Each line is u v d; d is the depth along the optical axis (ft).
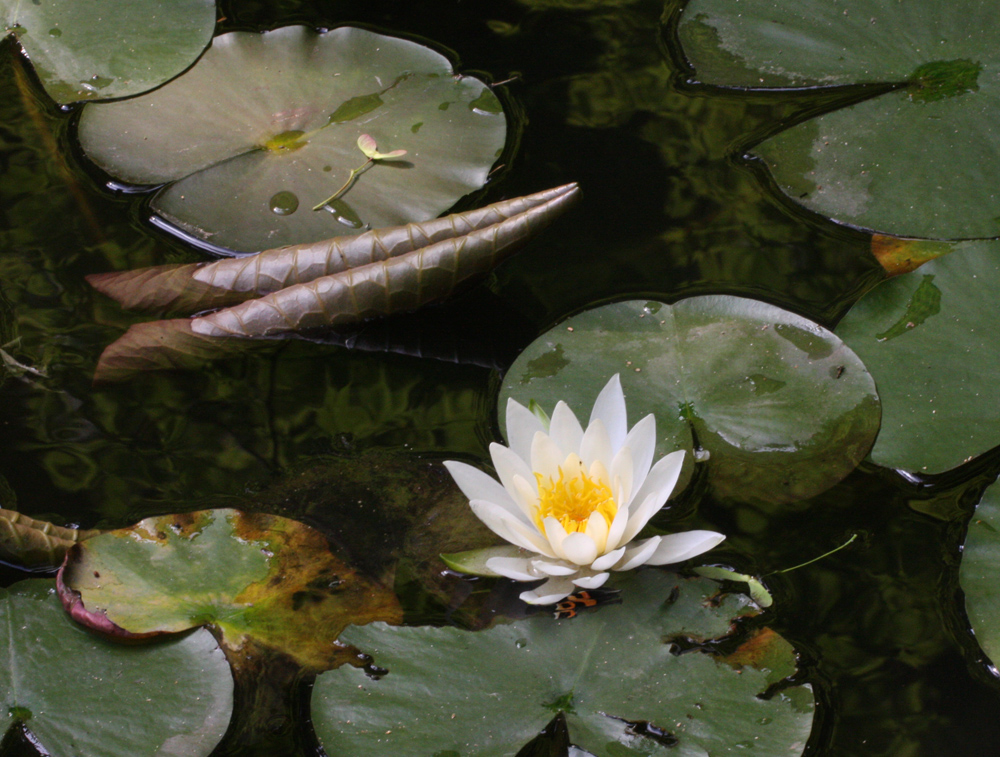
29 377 8.84
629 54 9.40
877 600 8.52
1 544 8.55
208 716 8.41
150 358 8.87
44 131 9.23
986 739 8.39
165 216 9.04
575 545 8.46
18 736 8.40
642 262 8.96
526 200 8.93
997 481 8.57
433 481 8.68
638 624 8.47
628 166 9.14
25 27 9.40
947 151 9.00
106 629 8.47
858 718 8.41
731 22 9.34
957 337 8.73
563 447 8.59
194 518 8.61
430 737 8.37
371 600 8.53
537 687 8.41
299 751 8.39
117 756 8.38
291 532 8.60
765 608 8.50
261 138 9.16
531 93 9.31
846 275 8.91
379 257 8.91
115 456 8.73
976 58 9.11
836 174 9.03
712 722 8.38
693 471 8.65
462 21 9.51
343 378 8.85
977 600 8.48
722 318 8.80
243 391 8.84
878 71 9.14
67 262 8.98
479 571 8.54
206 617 8.50
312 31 9.40
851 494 8.63
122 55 9.34
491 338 8.88
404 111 9.22
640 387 8.73
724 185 9.09
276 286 8.91
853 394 8.69
